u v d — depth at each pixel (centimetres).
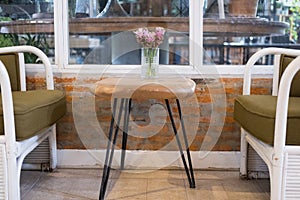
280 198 176
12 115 178
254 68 255
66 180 237
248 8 261
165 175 247
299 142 173
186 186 228
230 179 240
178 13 262
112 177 243
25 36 267
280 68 236
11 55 244
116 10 268
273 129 174
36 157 251
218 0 259
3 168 180
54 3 259
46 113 207
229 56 264
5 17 266
